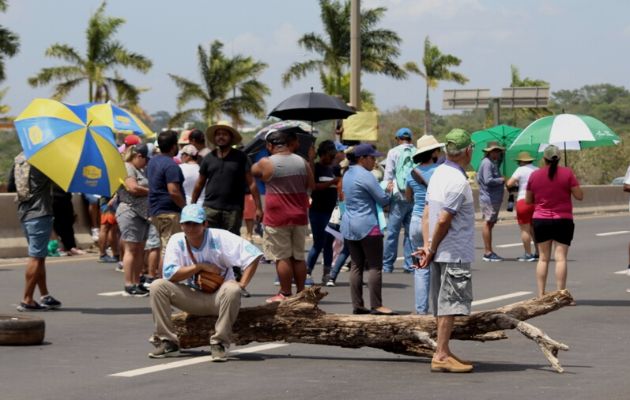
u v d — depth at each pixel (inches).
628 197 2407.7
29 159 706.8
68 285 891.4
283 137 759.7
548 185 778.2
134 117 1288.1
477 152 1590.8
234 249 548.1
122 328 663.8
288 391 470.0
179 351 561.0
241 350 580.1
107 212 1084.5
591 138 882.1
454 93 2345.0
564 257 780.0
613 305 786.2
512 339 628.1
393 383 488.7
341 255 898.7
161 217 792.9
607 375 511.2
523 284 922.1
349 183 698.2
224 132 788.6
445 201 510.0
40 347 591.8
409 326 537.0
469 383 488.7
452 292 514.0
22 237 1167.0
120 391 470.6
